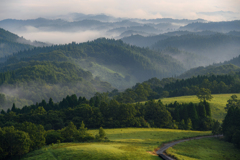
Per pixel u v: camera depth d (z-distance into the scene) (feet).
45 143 290.15
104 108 473.67
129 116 444.96
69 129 307.17
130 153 214.90
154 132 371.35
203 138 346.54
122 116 446.60
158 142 285.23
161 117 466.70
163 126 456.86
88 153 214.48
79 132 307.99
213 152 271.69
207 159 237.25
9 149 253.44
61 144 272.31
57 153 225.97
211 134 387.75
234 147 304.71
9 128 267.80
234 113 377.91
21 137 255.50
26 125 305.53
